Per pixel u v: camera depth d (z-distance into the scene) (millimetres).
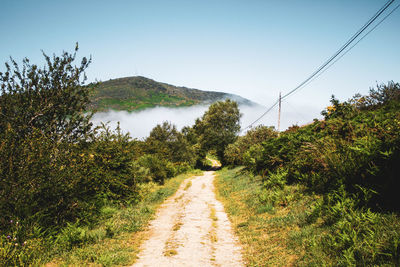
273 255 4863
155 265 4738
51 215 6285
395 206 4797
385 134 6113
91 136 7211
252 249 5473
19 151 5707
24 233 5051
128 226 7277
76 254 5023
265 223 6941
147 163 18312
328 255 4109
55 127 6715
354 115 10016
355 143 6855
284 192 8867
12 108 6172
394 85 11344
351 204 5258
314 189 7793
